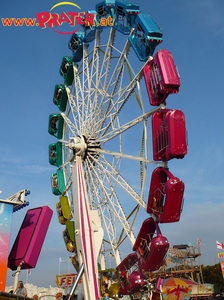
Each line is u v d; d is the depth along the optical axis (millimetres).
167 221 19672
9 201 16891
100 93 28625
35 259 17750
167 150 19953
